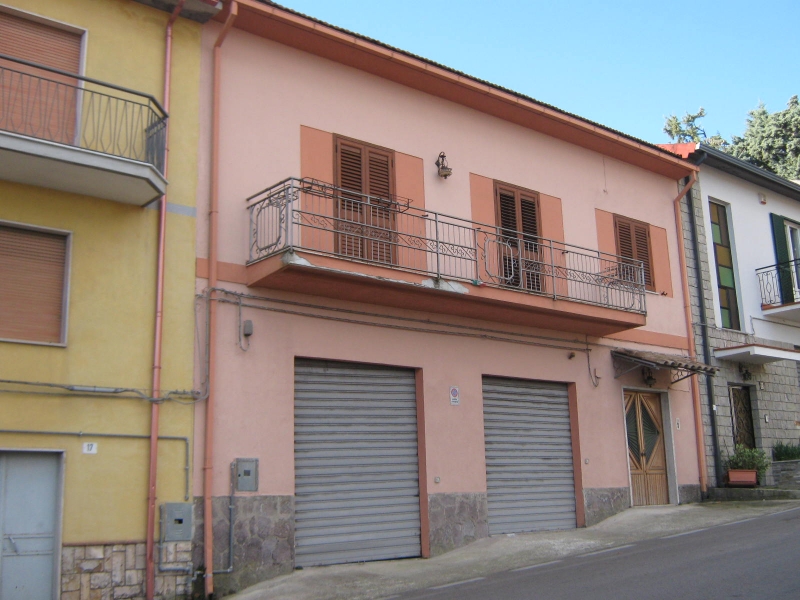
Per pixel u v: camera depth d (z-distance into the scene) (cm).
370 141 1345
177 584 995
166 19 1145
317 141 1275
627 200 1748
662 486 1662
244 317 1131
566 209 1622
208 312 1094
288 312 1180
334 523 1190
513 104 1515
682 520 1424
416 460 1302
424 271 1241
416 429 1314
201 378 1070
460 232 1428
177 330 1062
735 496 1658
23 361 943
